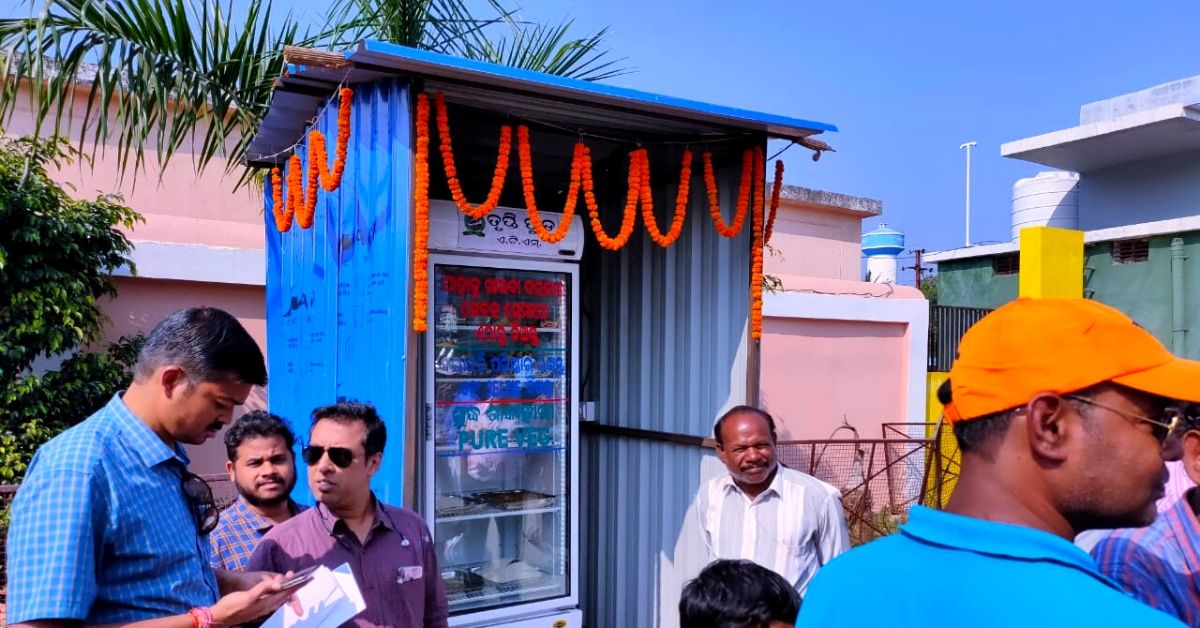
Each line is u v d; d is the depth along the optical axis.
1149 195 9.30
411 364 2.63
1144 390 0.94
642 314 3.97
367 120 2.92
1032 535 0.91
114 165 5.95
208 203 6.32
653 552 3.82
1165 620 0.80
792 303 7.61
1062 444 0.96
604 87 2.79
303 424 3.66
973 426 1.03
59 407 4.82
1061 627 0.81
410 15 4.82
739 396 3.39
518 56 5.24
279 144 3.84
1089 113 9.83
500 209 3.46
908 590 0.93
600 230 3.08
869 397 8.17
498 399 3.61
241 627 1.96
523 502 3.73
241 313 5.74
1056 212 10.24
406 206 2.64
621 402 4.09
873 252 9.82
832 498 2.73
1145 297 8.31
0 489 4.36
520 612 3.54
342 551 2.17
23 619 1.40
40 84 3.64
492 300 3.59
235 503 2.72
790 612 1.51
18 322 4.64
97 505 1.50
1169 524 1.50
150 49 4.18
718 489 2.93
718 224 3.29
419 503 3.20
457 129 3.37
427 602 2.35
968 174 14.17
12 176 4.61
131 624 1.49
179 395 1.61
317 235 3.54
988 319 1.06
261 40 4.55
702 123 3.16
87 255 4.94
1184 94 8.73
